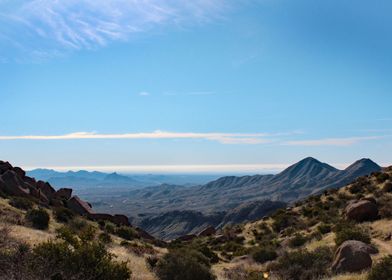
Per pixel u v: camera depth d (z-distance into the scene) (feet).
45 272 39.24
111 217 182.91
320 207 184.14
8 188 149.28
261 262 118.73
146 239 172.65
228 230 221.87
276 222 188.34
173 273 67.00
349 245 76.13
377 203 138.41
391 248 85.20
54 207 157.79
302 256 85.92
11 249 47.01
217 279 76.13
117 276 48.70
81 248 48.26
